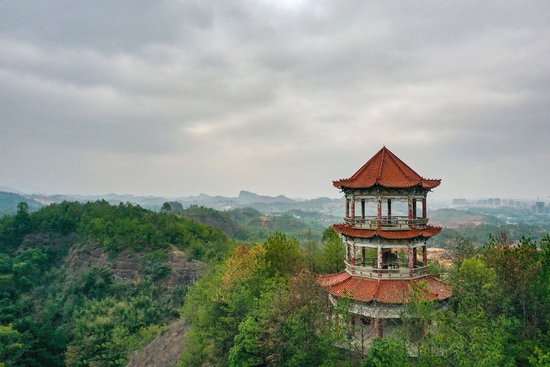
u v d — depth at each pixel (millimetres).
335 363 37750
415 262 50125
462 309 37906
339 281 47938
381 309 42344
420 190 47375
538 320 36438
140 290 154375
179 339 83875
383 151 51062
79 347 104312
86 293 155125
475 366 26766
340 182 48312
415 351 37562
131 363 87375
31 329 112875
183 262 178625
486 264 45375
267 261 66188
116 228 194500
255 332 44375
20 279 156750
